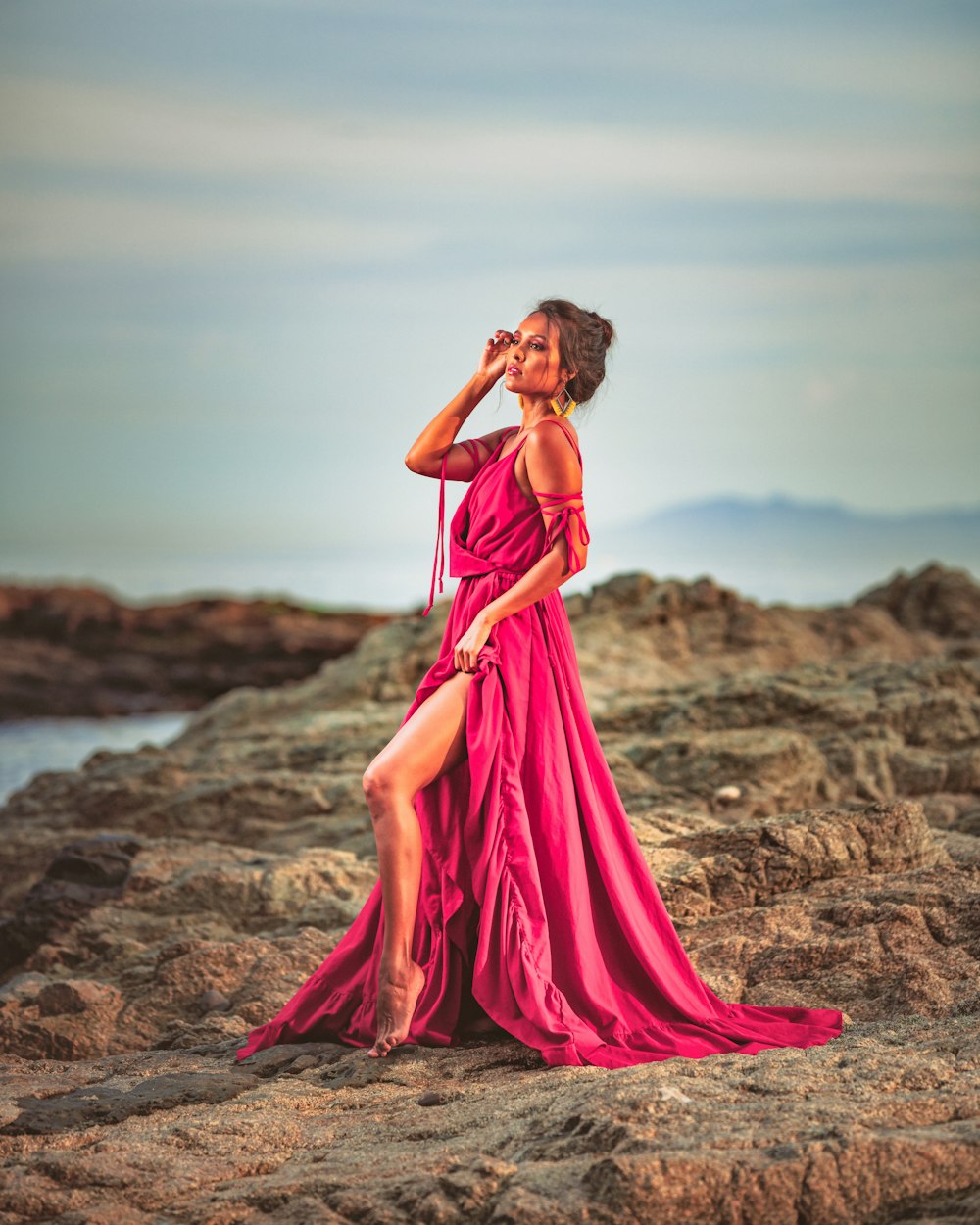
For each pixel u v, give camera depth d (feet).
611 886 15.02
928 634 55.52
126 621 113.29
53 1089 14.29
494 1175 10.78
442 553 16.12
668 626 48.70
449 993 14.89
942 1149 10.44
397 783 14.61
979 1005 15.25
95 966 20.90
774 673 38.99
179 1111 13.52
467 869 14.99
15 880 30.07
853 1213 10.18
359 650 48.03
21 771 62.75
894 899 17.76
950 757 33.68
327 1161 11.76
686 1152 10.48
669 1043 14.14
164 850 25.32
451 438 16.05
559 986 14.46
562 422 15.39
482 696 14.99
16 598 115.55
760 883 18.95
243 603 122.72
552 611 15.79
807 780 31.60
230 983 19.10
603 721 36.19
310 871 24.03
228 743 39.42
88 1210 10.83
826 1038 14.55
